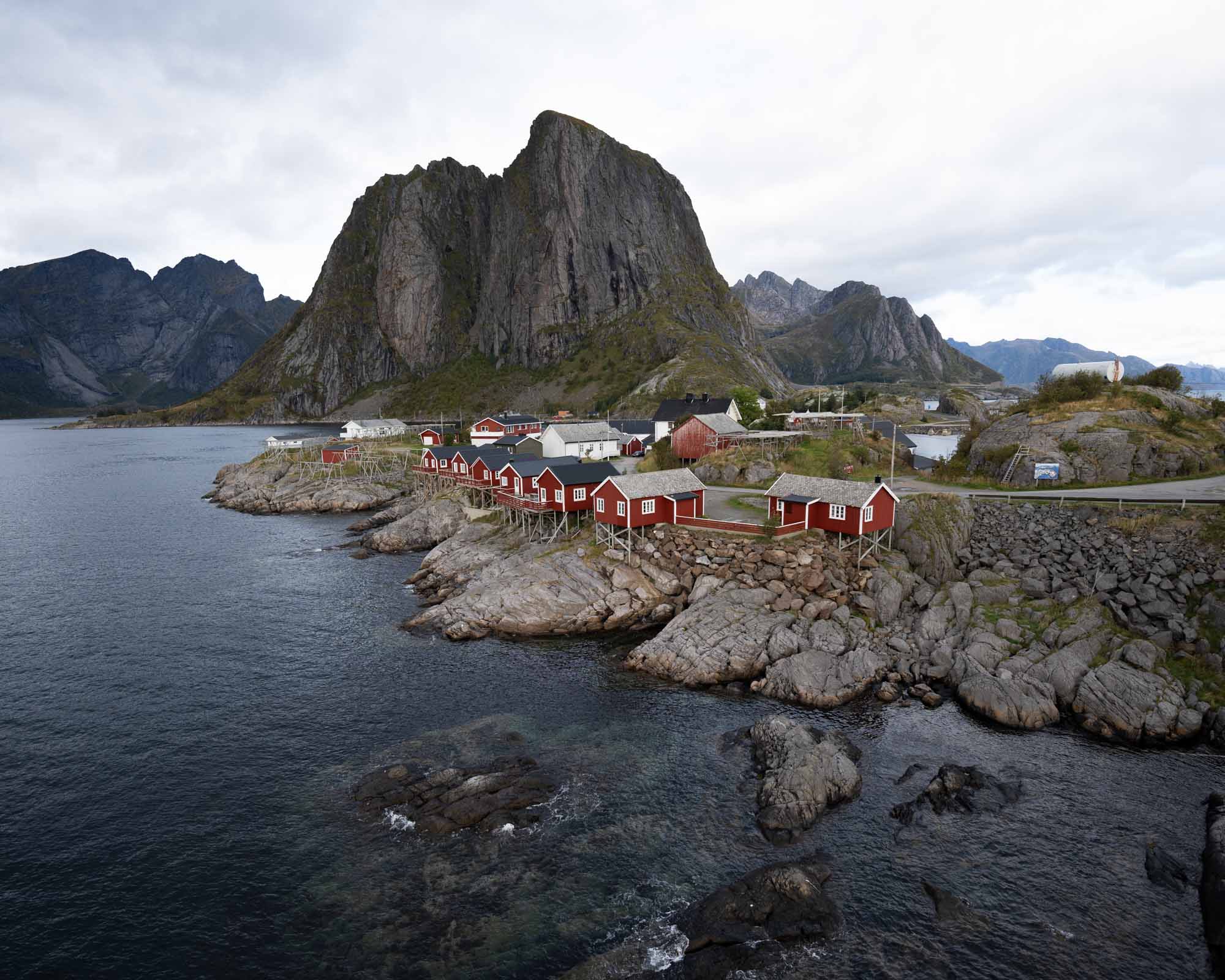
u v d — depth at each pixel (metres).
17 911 23.33
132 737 34.53
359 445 119.69
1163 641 36.72
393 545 71.62
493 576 53.03
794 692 36.91
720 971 20.52
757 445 79.50
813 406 160.75
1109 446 57.44
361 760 32.12
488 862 25.20
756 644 40.78
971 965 20.89
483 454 78.44
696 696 38.09
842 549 48.72
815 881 23.64
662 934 21.94
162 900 23.78
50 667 43.19
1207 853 24.59
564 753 32.25
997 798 28.28
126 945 21.97
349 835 26.83
